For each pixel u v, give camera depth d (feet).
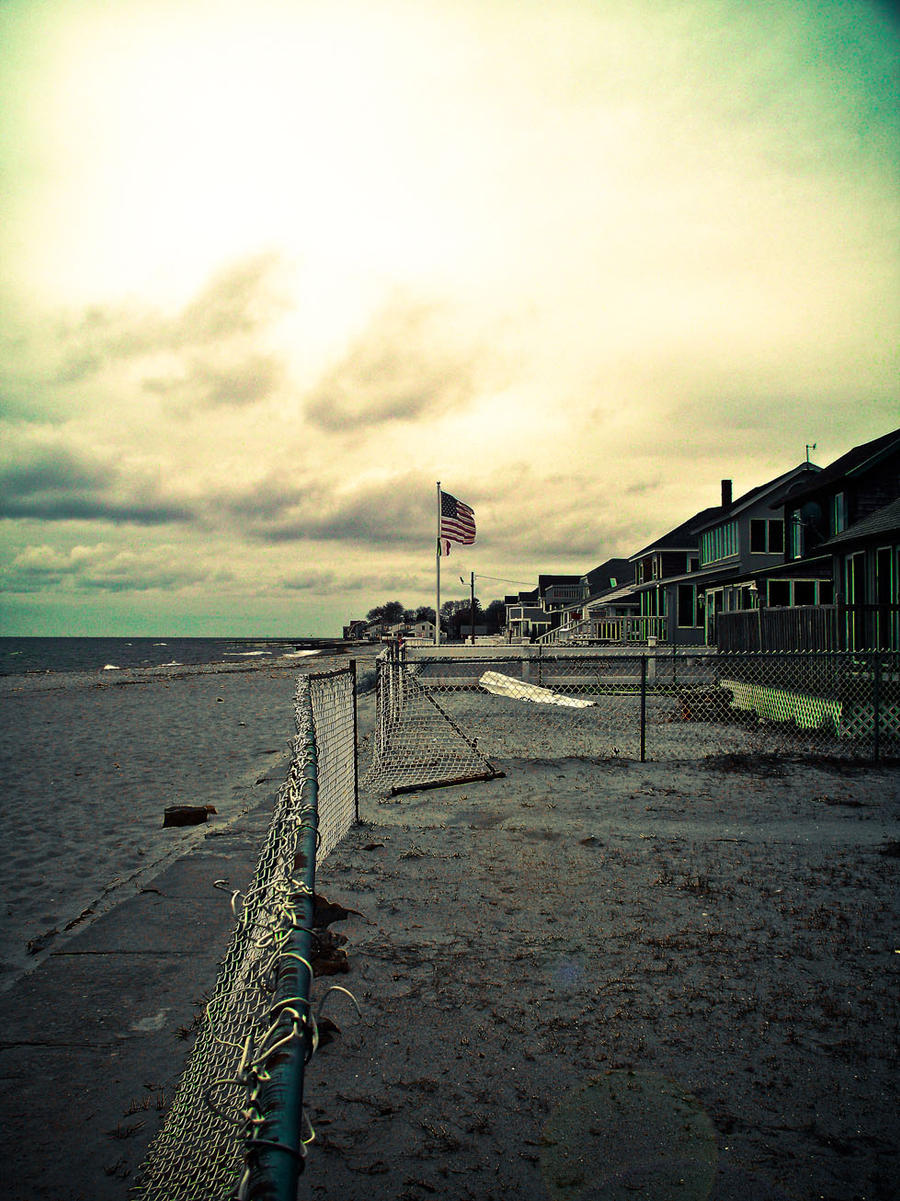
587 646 86.53
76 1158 9.39
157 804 32.42
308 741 13.96
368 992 13.70
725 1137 9.71
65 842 26.48
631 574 276.82
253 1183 4.38
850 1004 13.04
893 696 44.39
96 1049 12.01
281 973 6.31
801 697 49.90
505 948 15.52
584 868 20.70
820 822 25.67
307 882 8.05
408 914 17.47
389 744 42.24
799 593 99.76
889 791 30.63
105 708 78.23
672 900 18.13
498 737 46.70
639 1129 9.87
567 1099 10.55
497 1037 12.16
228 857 22.58
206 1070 8.65
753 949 15.29
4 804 32.83
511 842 23.43
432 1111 10.34
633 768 36.04
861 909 17.38
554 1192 8.76
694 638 135.54
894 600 56.90
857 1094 10.59
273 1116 4.83
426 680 81.56
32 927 18.47
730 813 26.99
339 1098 10.65
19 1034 12.48
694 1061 11.43
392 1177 9.07
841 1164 9.22
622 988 13.74
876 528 54.95
